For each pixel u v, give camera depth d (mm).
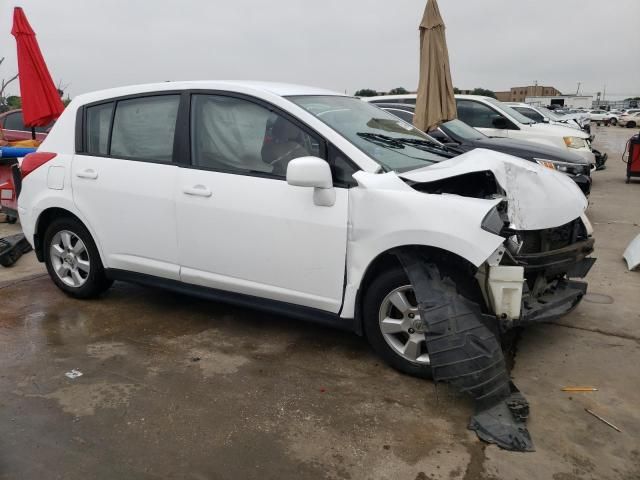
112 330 4078
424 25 7469
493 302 3066
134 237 4129
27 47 8023
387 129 4078
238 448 2689
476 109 9914
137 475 2508
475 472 2488
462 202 3021
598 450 2635
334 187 3334
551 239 3516
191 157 3859
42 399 3135
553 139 9312
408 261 3119
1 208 7574
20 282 5207
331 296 3416
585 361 3520
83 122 4418
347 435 2775
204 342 3861
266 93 3674
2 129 10641
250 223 3570
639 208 8625
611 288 4852
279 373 3406
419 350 3250
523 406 2830
